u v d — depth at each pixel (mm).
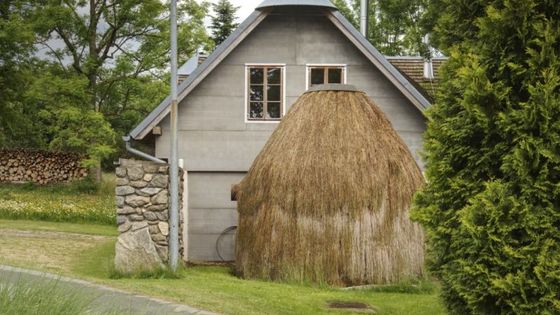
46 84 35469
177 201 17594
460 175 10469
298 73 23422
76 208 30859
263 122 23312
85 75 38062
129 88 37875
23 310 7883
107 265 18219
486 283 9867
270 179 17906
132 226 18328
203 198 23297
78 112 35000
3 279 8820
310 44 23406
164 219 18422
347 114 18266
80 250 21922
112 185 40406
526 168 9727
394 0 38375
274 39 23438
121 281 15070
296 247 17312
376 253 17188
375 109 18859
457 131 10461
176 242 17406
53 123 37469
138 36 38531
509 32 10227
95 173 40125
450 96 10828
